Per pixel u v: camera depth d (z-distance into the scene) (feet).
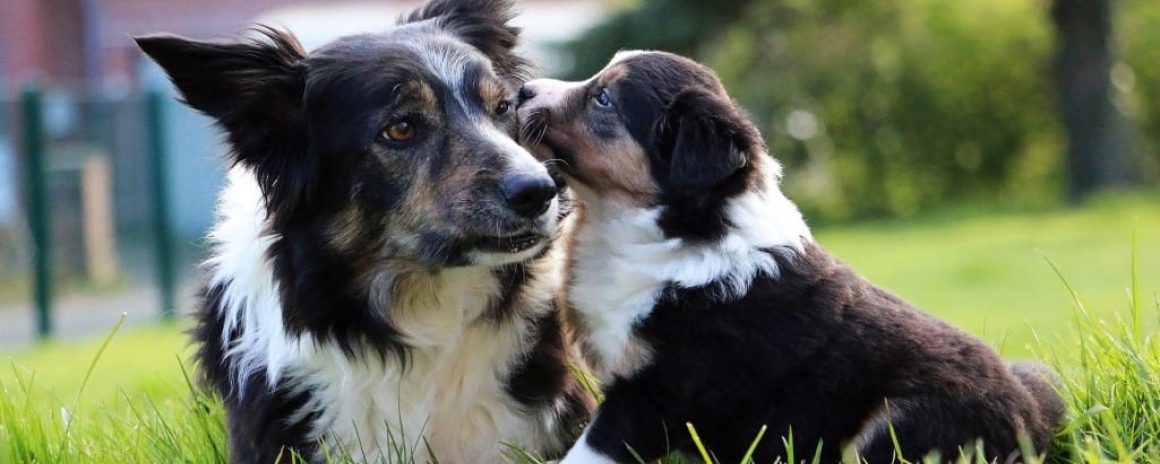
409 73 19.17
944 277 52.90
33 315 55.67
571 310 19.90
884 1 91.25
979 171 93.86
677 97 19.66
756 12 91.15
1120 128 86.07
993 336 34.12
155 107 59.88
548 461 19.30
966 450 17.16
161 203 60.18
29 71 102.83
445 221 18.69
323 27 99.50
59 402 23.86
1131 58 91.40
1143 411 18.33
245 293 19.58
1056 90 90.48
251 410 19.20
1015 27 91.25
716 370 18.16
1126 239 62.85
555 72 92.38
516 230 18.47
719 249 18.66
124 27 107.96
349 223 19.08
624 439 18.33
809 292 18.56
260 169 19.34
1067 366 21.58
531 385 19.83
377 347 19.16
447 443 19.71
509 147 18.98
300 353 18.92
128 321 59.52
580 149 20.34
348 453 18.63
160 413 21.91
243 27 20.12
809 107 89.45
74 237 58.49
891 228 80.59
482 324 19.57
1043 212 81.30
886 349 18.25
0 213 56.80
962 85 90.89
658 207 19.30
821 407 18.08
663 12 90.48
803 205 89.92
